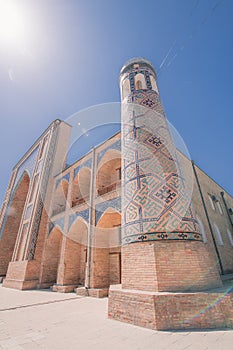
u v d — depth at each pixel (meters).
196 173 10.64
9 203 17.25
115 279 7.90
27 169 16.98
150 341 2.83
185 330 3.18
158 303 3.42
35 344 2.89
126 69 8.36
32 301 6.59
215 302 3.45
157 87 7.84
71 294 8.07
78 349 2.69
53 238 11.52
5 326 3.82
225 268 9.03
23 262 11.04
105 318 4.15
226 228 11.91
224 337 2.84
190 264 4.08
